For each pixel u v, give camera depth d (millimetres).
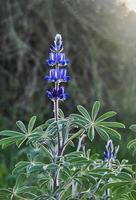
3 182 4207
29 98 5535
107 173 2223
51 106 5562
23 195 2359
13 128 5359
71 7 5637
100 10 5621
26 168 2283
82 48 5766
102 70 5801
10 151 4680
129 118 5461
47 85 5645
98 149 4855
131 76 5680
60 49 2279
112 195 2322
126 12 5609
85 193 2281
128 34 5617
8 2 5629
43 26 5812
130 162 4746
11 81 5727
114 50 5758
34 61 5715
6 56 5707
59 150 2230
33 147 2332
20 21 5738
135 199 2314
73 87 5594
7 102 5664
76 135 2273
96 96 5531
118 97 5672
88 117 2320
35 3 5707
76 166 2248
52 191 2240
